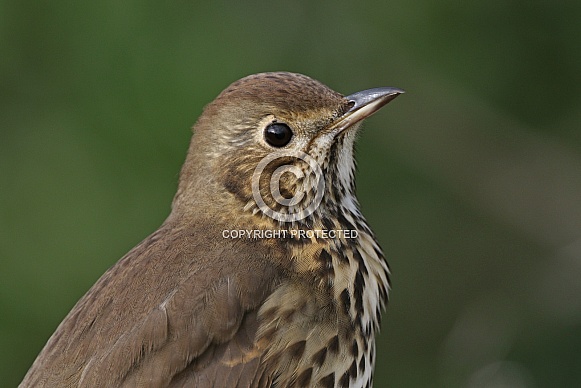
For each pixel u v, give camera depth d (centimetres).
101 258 1288
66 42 1290
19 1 1290
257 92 896
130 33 1266
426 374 1424
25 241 1307
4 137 1317
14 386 1296
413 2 1319
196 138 920
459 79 1352
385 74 1359
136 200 1281
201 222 898
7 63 1304
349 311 881
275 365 845
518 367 1270
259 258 874
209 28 1274
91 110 1290
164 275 856
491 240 1424
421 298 1434
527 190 1405
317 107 897
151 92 1262
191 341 829
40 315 1298
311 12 1327
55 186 1304
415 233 1427
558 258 1363
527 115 1360
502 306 1338
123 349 823
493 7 1312
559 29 1312
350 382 877
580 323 1273
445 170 1412
